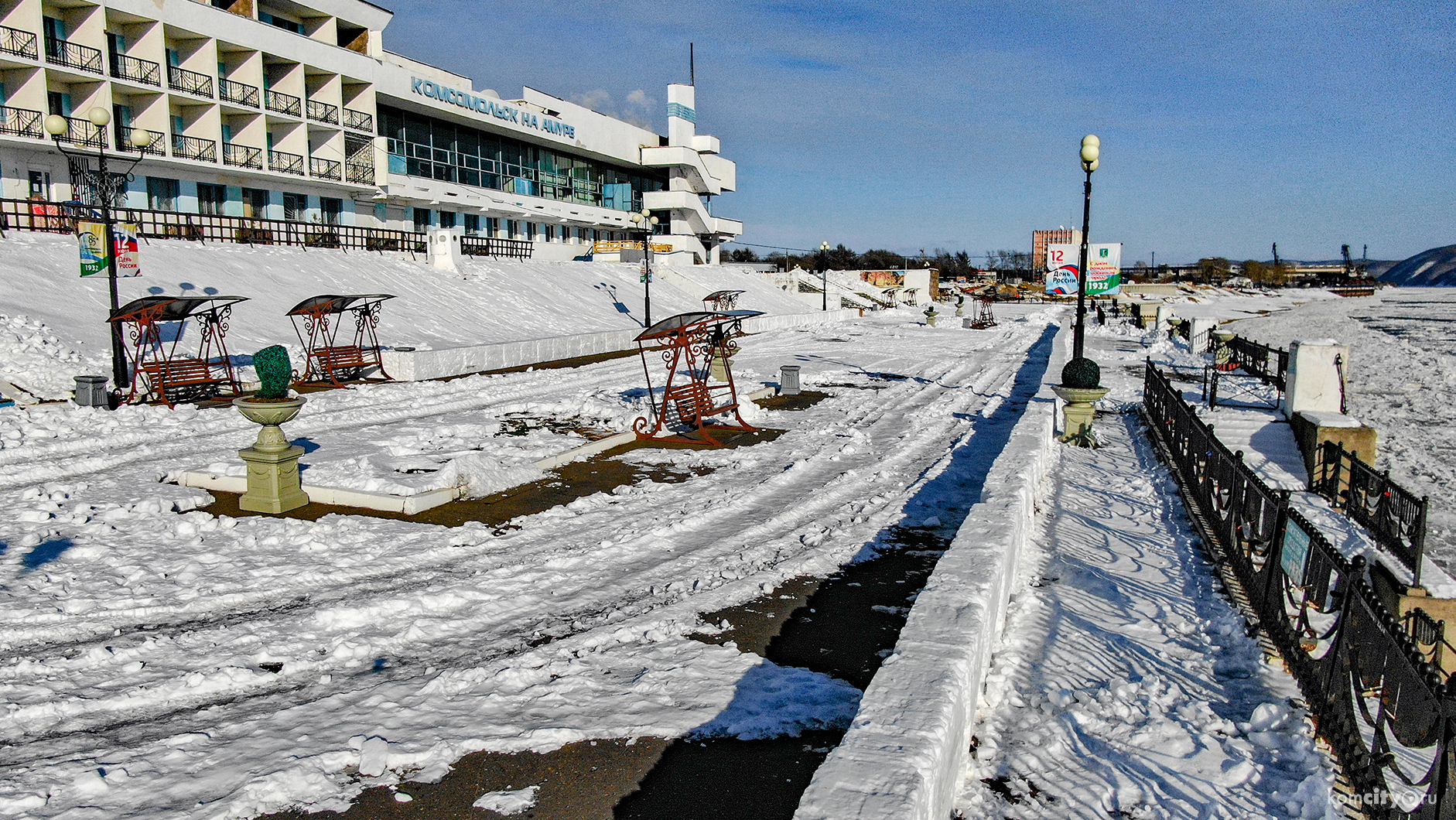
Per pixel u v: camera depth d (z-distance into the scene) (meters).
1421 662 3.95
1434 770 3.78
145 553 8.34
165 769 4.65
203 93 34.41
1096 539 9.34
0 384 16.08
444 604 7.21
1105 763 4.79
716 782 4.57
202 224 34.41
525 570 8.11
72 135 29.06
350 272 31.23
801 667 6.10
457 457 11.35
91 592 7.30
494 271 38.25
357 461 12.22
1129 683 5.72
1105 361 30.56
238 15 35.22
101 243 16.75
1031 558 8.52
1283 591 6.40
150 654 6.15
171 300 17.27
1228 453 8.83
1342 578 5.17
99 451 13.12
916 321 56.78
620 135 66.94
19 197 29.09
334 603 7.25
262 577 7.77
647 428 15.62
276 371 9.88
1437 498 13.70
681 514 10.17
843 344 37.72
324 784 4.51
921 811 3.19
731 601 7.39
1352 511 11.51
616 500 10.94
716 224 72.88
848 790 3.21
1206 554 8.77
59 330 19.02
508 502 10.73
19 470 11.42
